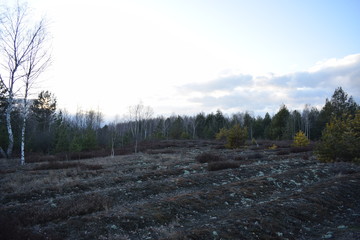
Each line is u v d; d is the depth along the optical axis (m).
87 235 6.43
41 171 15.05
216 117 66.62
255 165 16.41
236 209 8.73
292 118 56.06
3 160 20.86
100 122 65.12
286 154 23.48
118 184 12.05
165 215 7.83
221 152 26.06
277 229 7.02
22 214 7.41
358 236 6.57
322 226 7.64
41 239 6.00
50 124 39.16
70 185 11.13
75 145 27.70
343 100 46.84
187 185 11.60
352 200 9.77
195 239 6.17
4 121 27.66
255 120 64.50
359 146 15.91
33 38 18.91
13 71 18.88
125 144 40.25
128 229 6.90
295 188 11.38
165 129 68.62
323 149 17.30
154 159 20.64
